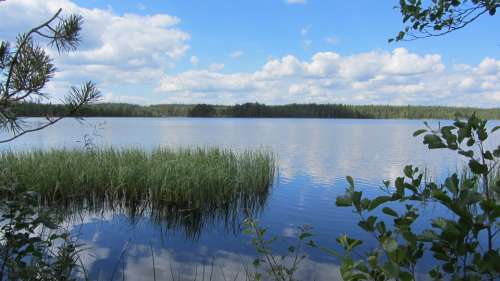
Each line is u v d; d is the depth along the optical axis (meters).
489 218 1.52
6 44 2.75
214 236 7.78
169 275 5.71
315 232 8.12
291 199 11.78
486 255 1.51
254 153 15.93
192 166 11.49
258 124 100.69
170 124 91.81
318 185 14.45
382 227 1.76
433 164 21.12
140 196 10.45
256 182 12.06
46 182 9.85
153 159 12.95
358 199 1.81
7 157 11.48
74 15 2.92
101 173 10.70
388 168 19.56
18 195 3.77
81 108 2.98
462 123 1.75
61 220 4.50
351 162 22.23
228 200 10.62
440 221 1.55
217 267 6.06
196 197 9.60
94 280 5.43
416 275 5.26
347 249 1.89
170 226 8.48
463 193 1.58
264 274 5.73
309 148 31.88
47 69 2.81
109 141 34.38
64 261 3.96
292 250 4.37
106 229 8.07
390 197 1.84
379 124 112.75
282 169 19.16
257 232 3.75
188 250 6.86
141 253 6.66
